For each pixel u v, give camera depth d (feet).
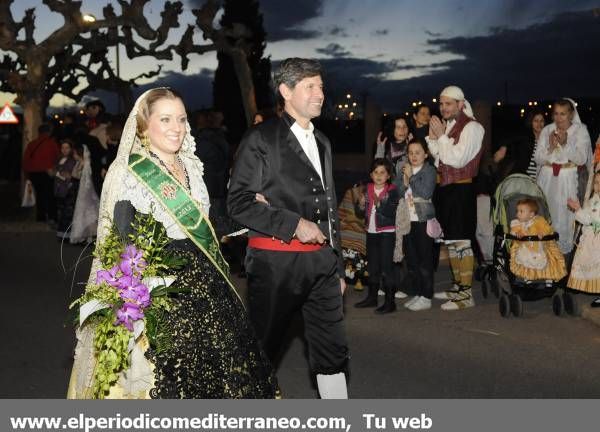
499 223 26.20
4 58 62.23
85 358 12.94
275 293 14.88
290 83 14.96
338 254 15.57
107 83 69.21
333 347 15.40
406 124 29.22
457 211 26.58
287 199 14.89
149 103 13.17
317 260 14.97
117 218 12.75
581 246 25.27
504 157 31.09
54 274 35.45
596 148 25.54
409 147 26.23
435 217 27.09
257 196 14.87
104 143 45.29
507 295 25.80
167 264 12.46
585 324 24.71
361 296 29.35
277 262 14.79
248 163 14.90
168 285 12.50
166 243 12.85
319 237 14.48
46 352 22.86
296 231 14.47
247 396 12.79
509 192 26.07
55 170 47.70
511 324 24.91
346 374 15.93
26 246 44.04
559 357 21.34
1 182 93.25
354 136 95.04
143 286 12.11
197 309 12.71
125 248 12.34
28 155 53.06
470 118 26.35
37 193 53.67
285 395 19.01
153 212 12.92
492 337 23.47
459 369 20.45
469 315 26.18
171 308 12.54
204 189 14.03
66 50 63.21
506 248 25.70
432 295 27.04
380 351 22.22
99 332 12.25
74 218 42.37
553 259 25.34
